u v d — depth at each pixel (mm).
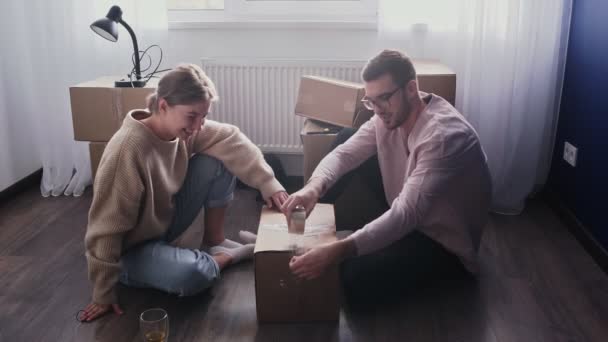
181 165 2371
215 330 2162
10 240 2859
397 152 2375
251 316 2246
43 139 3377
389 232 2068
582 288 2465
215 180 2537
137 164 2133
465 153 2170
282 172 3494
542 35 3076
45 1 3229
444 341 2111
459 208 2271
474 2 3082
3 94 3289
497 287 2459
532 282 2506
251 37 3535
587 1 2943
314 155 2900
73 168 3527
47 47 3273
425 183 2111
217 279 2393
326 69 3436
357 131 2572
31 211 3201
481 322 2221
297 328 2172
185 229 2551
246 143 2525
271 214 2375
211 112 3566
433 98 2279
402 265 2396
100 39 3381
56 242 2844
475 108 3182
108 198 2137
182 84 2088
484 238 2918
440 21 3254
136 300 2344
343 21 3473
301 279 2125
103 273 2174
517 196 3207
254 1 3547
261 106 3533
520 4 3037
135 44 3023
